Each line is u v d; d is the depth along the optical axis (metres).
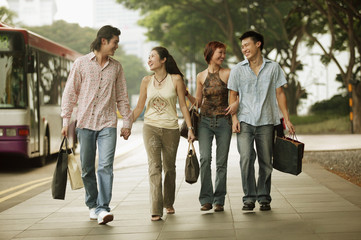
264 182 7.04
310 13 30.77
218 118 7.03
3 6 32.19
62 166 6.58
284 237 5.49
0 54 13.62
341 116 33.09
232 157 15.18
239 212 7.00
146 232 6.04
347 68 27.02
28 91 13.69
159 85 6.88
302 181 9.76
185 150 18.72
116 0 34.88
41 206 8.14
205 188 7.12
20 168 14.88
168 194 7.07
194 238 5.62
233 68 7.00
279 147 6.96
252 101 6.96
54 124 16.03
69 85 6.68
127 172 12.37
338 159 13.97
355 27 27.23
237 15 34.00
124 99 6.88
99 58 6.70
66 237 5.98
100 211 6.60
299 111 38.28
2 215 7.47
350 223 6.03
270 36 33.91
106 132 6.65
